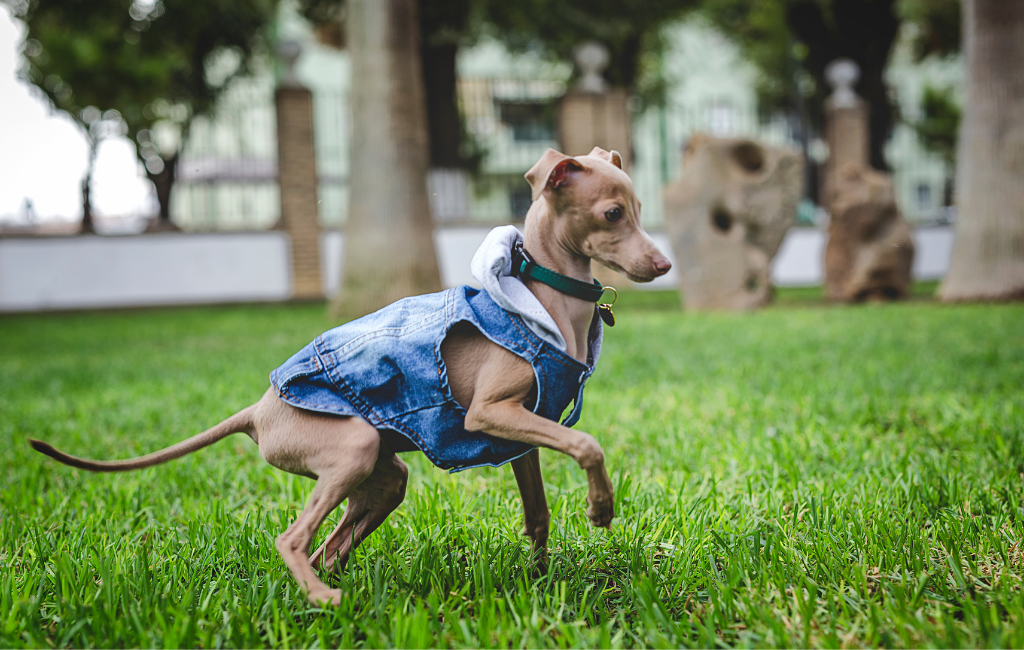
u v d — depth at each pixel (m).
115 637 2.10
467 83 22.83
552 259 2.29
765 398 5.39
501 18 17.92
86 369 7.88
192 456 4.33
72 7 16.28
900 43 26.94
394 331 2.25
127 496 3.54
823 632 2.07
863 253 13.05
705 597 2.36
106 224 21.08
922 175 28.52
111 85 15.42
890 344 7.68
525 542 2.81
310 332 10.34
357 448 2.20
